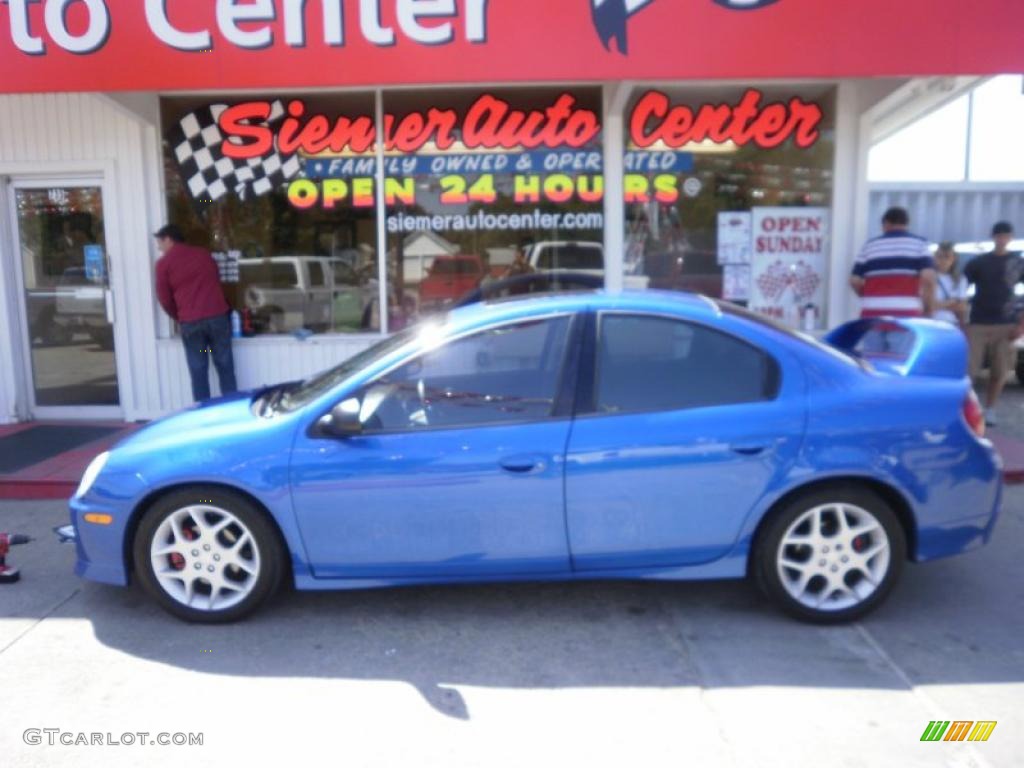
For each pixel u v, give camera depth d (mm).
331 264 8234
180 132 8070
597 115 7973
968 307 8781
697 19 6371
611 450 3977
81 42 6367
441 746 3248
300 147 8086
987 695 3551
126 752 3232
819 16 6355
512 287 8180
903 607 4391
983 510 4176
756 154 8094
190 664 3895
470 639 4105
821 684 3648
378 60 6410
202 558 4223
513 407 4082
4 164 8062
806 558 4164
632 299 4262
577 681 3703
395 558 4082
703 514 4031
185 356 8094
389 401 4117
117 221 8125
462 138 8031
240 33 6367
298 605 4504
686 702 3520
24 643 4125
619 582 4746
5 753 3236
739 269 8234
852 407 4031
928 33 6355
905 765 3100
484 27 6375
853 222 8141
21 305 8383
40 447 7414
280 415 4238
